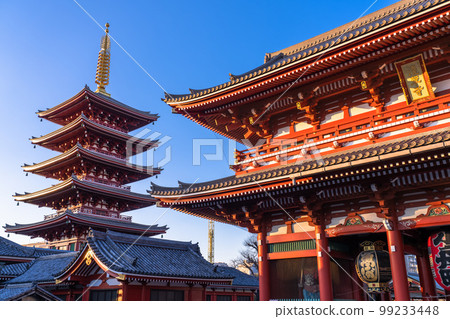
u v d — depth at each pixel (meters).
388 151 13.36
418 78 15.70
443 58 15.43
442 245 14.83
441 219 14.49
